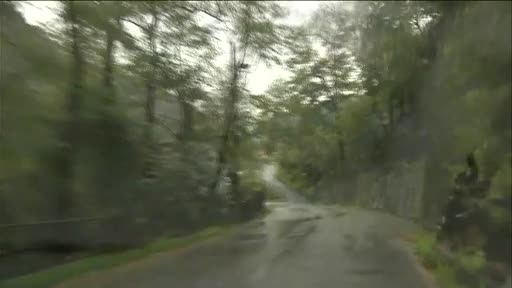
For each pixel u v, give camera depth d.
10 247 11.27
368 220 30.30
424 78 19.11
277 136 27.23
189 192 22.98
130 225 16.92
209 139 24.97
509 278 9.61
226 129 25.38
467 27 13.10
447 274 11.31
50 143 13.88
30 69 13.62
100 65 16.25
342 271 12.97
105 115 15.60
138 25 17.41
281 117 25.30
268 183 58.97
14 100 13.18
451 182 18.22
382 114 25.81
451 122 17.00
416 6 15.99
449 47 14.43
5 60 13.19
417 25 17.61
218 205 27.53
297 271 13.03
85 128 14.91
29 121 13.45
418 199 29.20
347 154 36.34
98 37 15.60
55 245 12.84
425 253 14.37
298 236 21.95
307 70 21.62
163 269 13.59
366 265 13.92
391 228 24.80
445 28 14.95
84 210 15.23
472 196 13.56
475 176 14.09
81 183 15.20
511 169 13.41
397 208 34.19
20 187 13.33
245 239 21.36
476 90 13.70
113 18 15.76
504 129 13.57
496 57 12.71
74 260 13.52
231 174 29.86
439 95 17.03
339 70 21.08
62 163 14.29
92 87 15.56
